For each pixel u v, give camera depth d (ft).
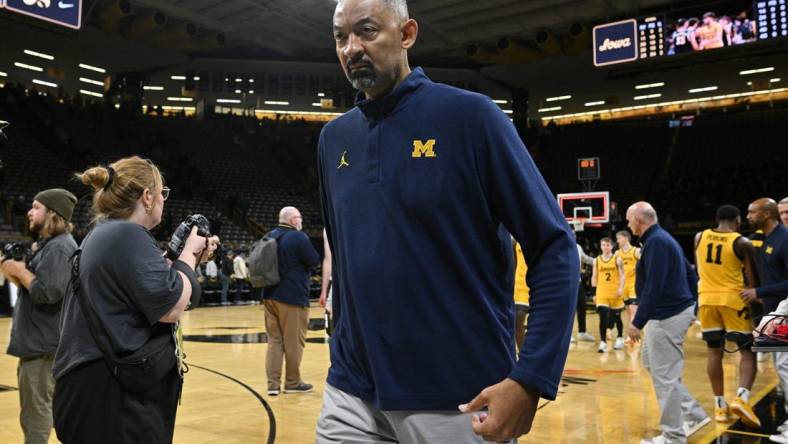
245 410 16.25
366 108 5.10
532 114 108.37
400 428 4.83
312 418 15.44
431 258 4.75
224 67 96.48
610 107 103.45
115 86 90.74
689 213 81.41
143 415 6.66
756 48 70.90
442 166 4.78
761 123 91.81
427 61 96.02
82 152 68.44
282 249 18.20
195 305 7.22
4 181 58.75
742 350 15.52
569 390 19.49
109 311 6.57
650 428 14.84
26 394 10.21
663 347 13.32
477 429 4.25
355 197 5.07
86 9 71.41
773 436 13.87
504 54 83.82
